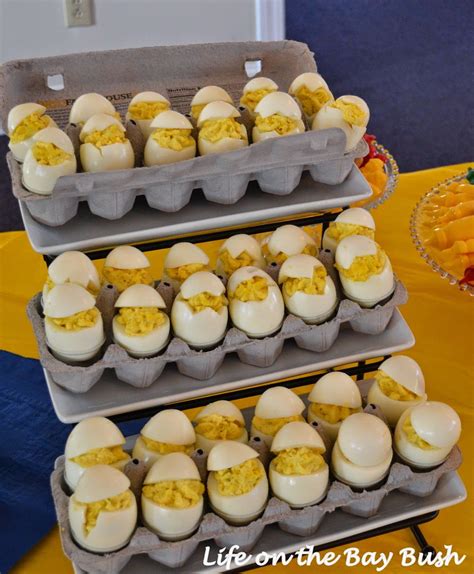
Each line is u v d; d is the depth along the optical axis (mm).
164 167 762
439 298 1040
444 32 2221
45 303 749
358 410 783
